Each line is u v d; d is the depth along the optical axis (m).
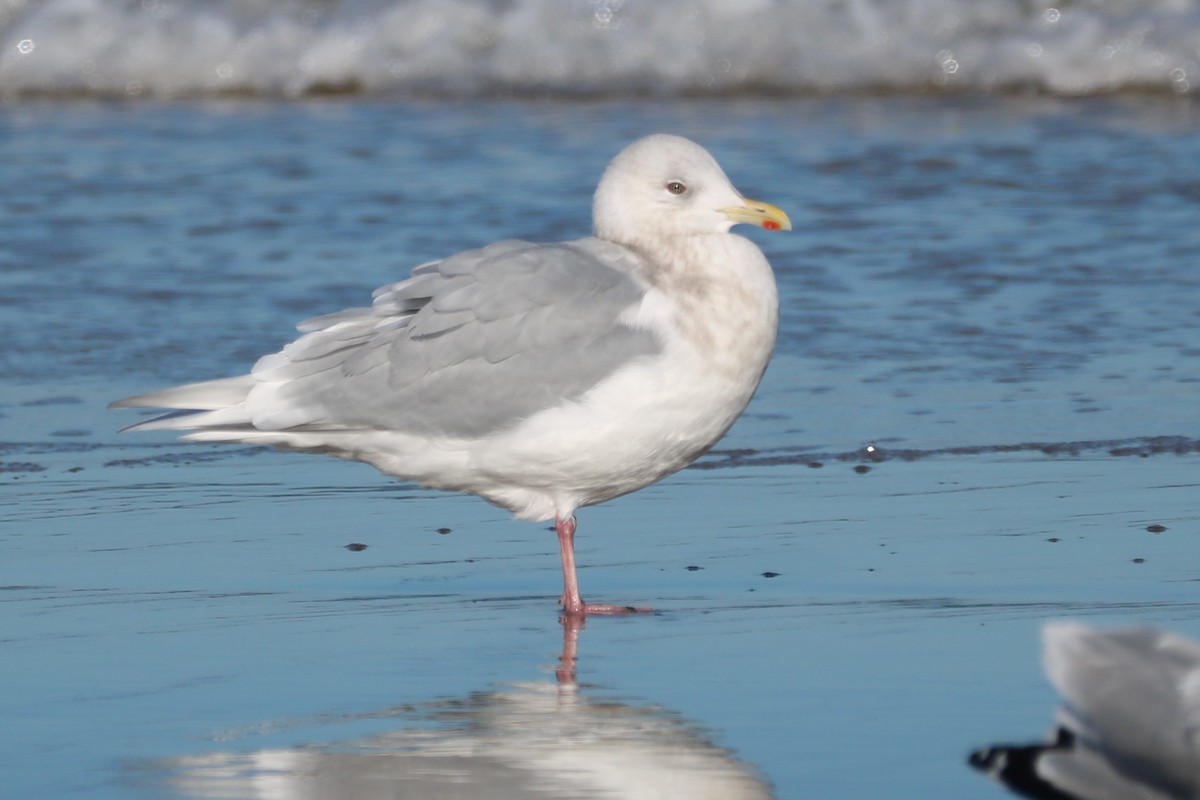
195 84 28.75
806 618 10.37
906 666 9.50
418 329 10.91
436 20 29.00
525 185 20.95
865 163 22.00
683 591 10.98
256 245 18.67
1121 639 6.97
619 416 10.69
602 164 22.05
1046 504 12.45
